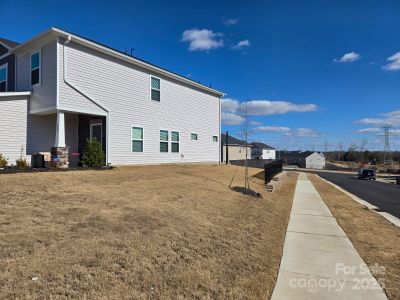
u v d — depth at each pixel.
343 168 80.38
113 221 6.53
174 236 6.36
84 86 14.67
